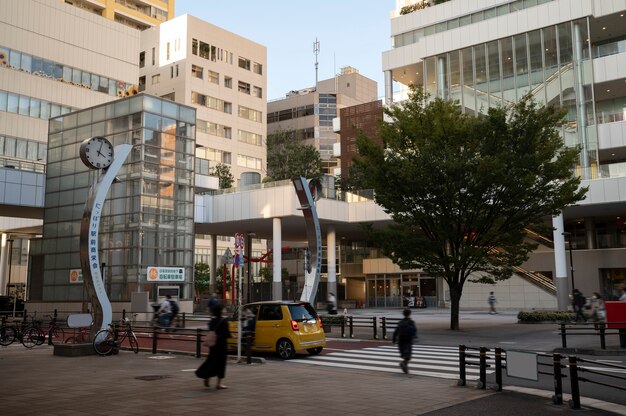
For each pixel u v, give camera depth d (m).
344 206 47.91
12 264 65.00
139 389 11.11
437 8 53.47
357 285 66.00
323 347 17.95
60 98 57.34
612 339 22.25
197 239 81.81
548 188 26.17
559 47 45.44
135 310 33.62
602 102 49.00
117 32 64.62
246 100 89.12
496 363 11.38
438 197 26.20
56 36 58.19
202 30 83.38
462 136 26.38
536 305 45.28
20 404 9.53
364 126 77.19
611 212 43.97
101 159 18.91
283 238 64.06
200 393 10.68
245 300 59.94
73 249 39.81
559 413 9.08
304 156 65.62
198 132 81.19
